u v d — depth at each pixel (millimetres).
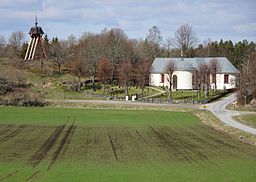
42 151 55844
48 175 43062
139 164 48500
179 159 51250
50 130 71938
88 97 120688
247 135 66562
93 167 46750
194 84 138125
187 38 199750
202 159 51281
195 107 99625
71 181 40938
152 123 80125
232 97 119812
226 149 57281
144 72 138250
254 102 100562
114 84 144375
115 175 43188
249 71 109875
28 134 68312
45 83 133750
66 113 91938
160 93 127750
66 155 53375
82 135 67875
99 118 85562
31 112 92750
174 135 68312
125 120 83250
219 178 42281
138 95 124188
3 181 40812
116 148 58062
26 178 41906
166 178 42125
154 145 60281
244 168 46562
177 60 141875
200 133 70250
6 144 60406
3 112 92188
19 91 117625
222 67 143375
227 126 74625
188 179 41812
